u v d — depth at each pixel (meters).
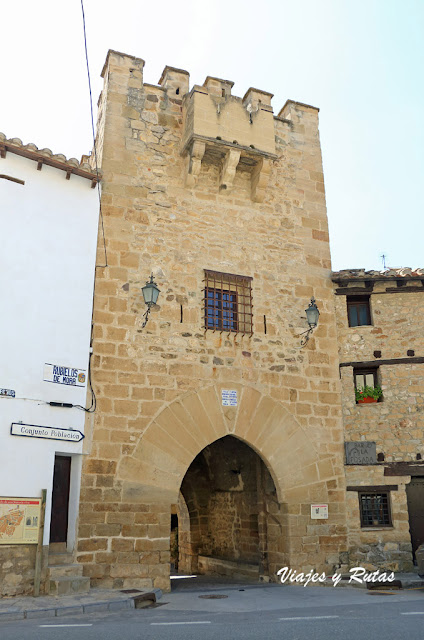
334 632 5.49
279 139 12.79
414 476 11.35
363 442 11.44
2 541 8.09
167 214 11.08
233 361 10.87
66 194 10.11
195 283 10.94
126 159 11.02
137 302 10.34
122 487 9.40
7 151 9.53
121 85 11.41
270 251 11.88
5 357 8.77
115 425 9.60
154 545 9.38
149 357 10.16
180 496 15.66
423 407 11.59
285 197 12.41
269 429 10.86
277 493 10.78
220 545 14.13
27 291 9.24
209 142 11.16
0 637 5.44
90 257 10.12
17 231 9.37
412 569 10.86
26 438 8.65
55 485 9.19
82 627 6.07
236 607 7.79
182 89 12.00
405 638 5.11
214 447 14.14
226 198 11.77
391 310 12.19
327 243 12.56
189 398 10.30
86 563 8.87
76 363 9.48
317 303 12.05
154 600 8.41
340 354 11.96
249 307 11.35
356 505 11.11
